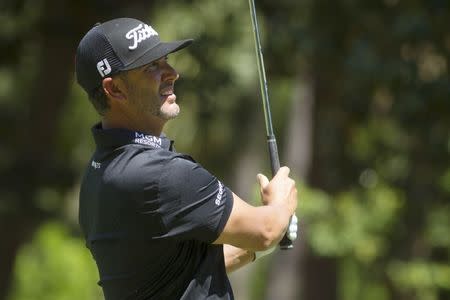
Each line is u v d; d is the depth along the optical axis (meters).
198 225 15.55
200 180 15.57
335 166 59.84
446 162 51.66
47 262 80.19
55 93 54.38
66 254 79.94
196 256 15.81
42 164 54.72
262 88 17.03
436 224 57.34
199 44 51.00
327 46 49.66
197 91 51.78
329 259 62.06
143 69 15.86
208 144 66.50
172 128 64.62
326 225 55.62
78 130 68.94
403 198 57.41
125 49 15.77
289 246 16.55
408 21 45.25
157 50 15.81
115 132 15.89
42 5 53.06
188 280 15.73
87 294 80.50
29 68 57.72
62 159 57.59
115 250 15.81
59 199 55.66
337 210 56.62
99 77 15.91
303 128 62.41
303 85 60.97
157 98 15.98
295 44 50.59
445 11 45.91
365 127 57.94
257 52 17.08
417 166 54.84
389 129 57.03
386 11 48.66
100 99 16.08
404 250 58.38
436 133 48.25
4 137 56.25
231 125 65.75
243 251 17.30
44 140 54.75
